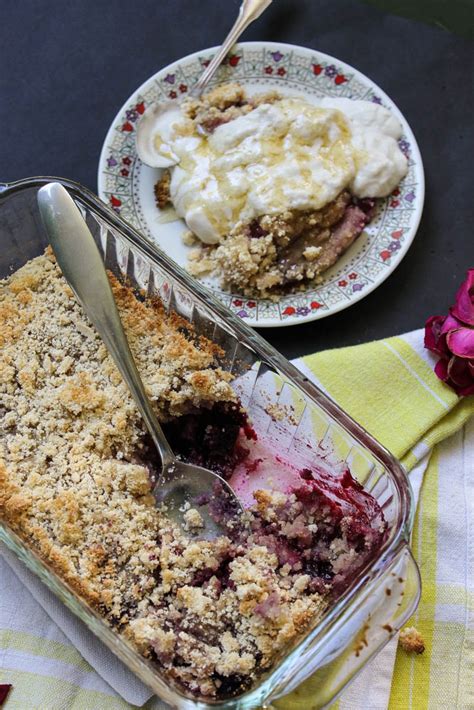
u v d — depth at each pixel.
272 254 0.78
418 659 0.70
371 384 0.74
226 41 0.81
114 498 0.66
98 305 0.68
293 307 0.77
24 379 0.68
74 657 0.69
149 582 0.64
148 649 0.63
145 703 0.68
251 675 0.63
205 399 0.69
